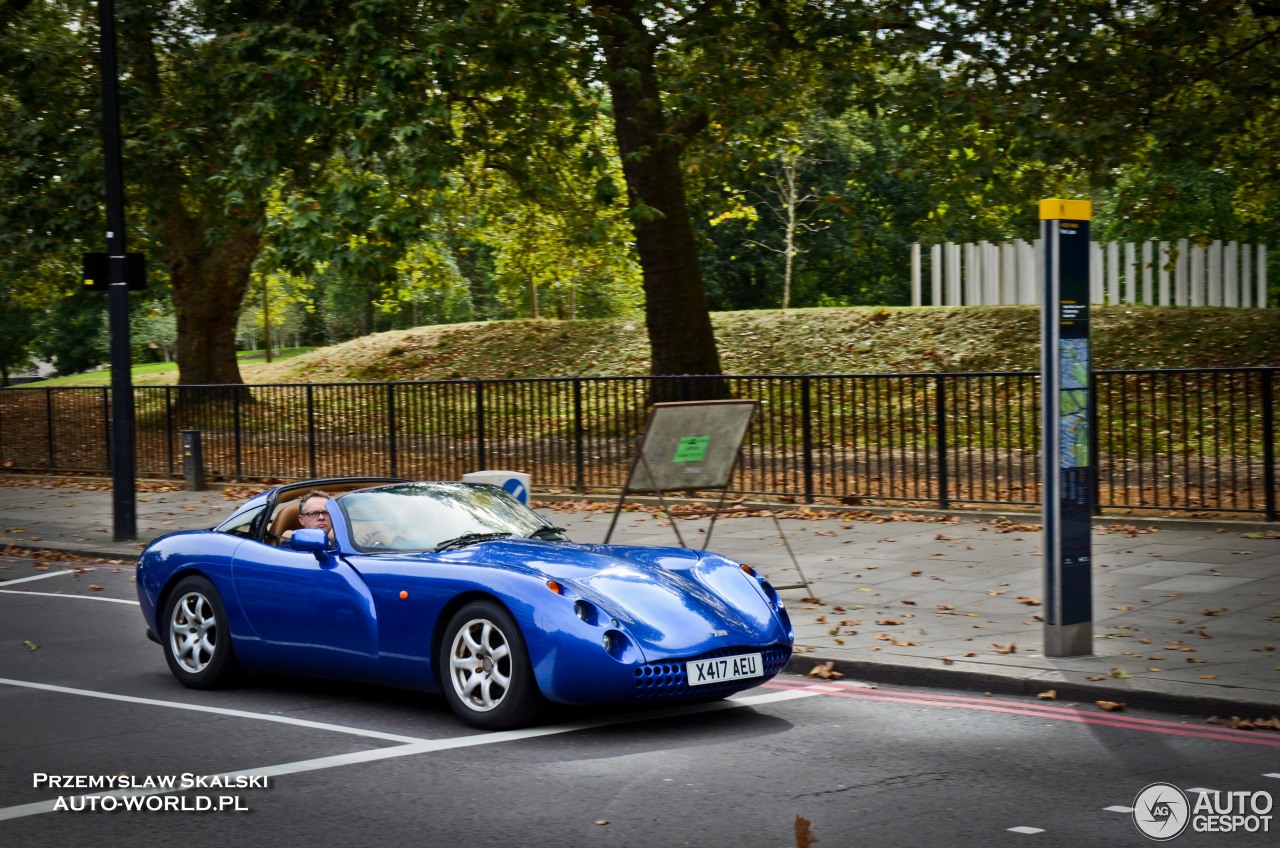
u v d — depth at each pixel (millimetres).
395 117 18203
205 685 8367
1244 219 32312
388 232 17922
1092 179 19734
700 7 20406
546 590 6766
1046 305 8180
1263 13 19219
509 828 5285
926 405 15562
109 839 5270
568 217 25656
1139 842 4977
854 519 15375
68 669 9172
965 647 8594
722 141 20766
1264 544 12445
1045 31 19406
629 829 5238
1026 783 5828
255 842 5188
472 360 32156
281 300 51656
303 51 18266
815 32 20406
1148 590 10430
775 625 7273
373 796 5801
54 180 22594
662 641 6703
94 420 24438
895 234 53719
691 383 18594
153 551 8773
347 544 7785
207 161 22219
